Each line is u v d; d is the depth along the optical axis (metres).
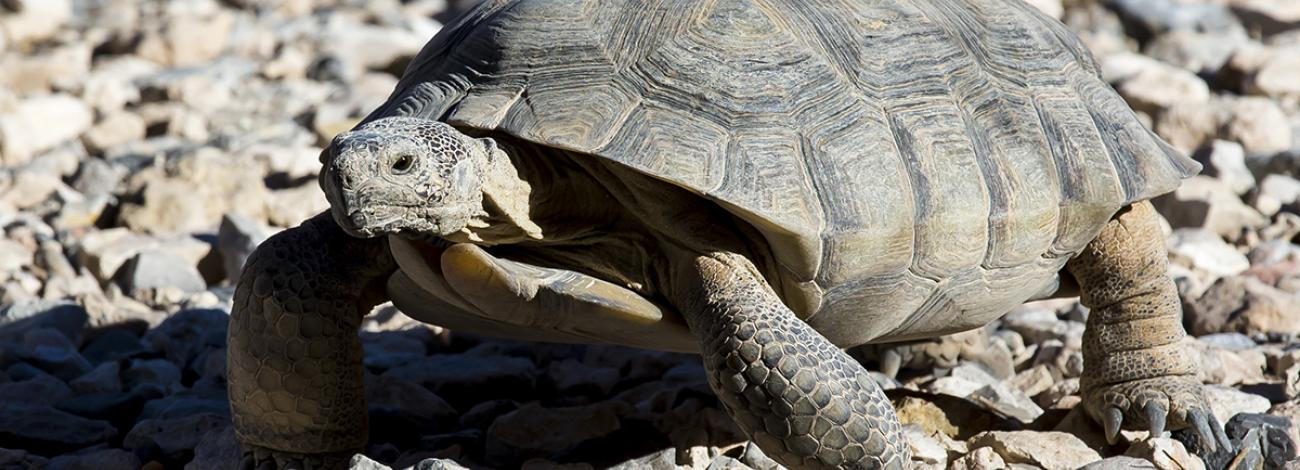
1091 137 6.93
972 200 6.38
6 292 10.08
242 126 15.68
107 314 9.45
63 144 14.65
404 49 18.97
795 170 5.98
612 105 5.98
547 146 6.05
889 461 5.70
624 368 8.60
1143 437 6.94
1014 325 9.17
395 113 6.26
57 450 7.34
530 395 8.24
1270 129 13.86
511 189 5.89
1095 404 7.09
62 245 11.60
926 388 7.93
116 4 22.78
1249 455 6.68
